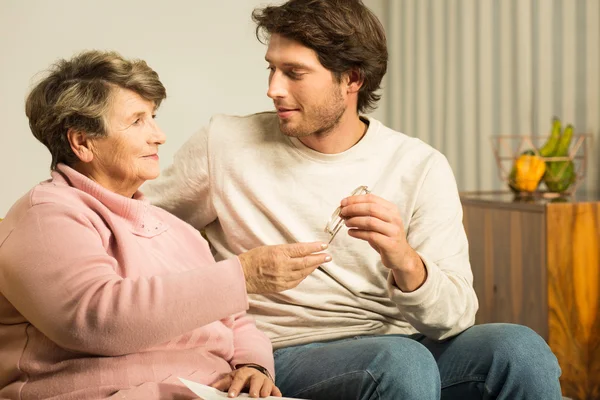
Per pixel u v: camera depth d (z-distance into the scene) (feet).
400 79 13.58
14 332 4.70
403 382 5.02
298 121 5.86
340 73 5.87
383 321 6.16
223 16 12.66
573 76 10.84
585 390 8.98
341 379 5.22
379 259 6.12
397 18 13.57
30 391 4.60
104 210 4.87
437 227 6.06
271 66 5.94
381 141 6.25
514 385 5.30
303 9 5.73
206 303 4.52
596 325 9.00
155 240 5.18
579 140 10.13
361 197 5.28
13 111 11.62
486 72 12.04
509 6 11.62
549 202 9.13
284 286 4.80
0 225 4.75
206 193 6.28
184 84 12.55
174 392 4.69
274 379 5.46
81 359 4.59
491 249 9.89
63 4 11.78
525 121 11.45
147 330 4.42
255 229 6.09
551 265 8.89
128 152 4.97
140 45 12.25
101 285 4.44
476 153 12.35
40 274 4.44
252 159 6.15
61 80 4.93
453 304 5.61
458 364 5.54
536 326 9.12
